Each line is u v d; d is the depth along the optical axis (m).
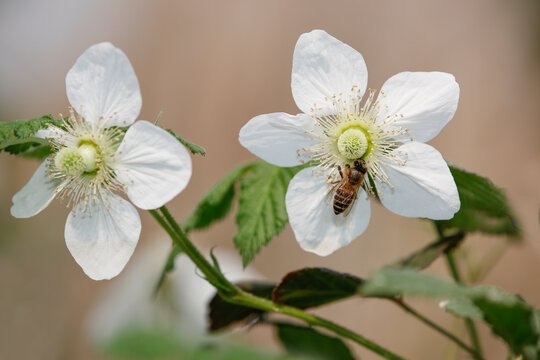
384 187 0.28
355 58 0.28
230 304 0.30
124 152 0.28
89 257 0.28
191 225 0.32
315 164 0.29
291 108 0.53
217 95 0.54
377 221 0.49
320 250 0.29
